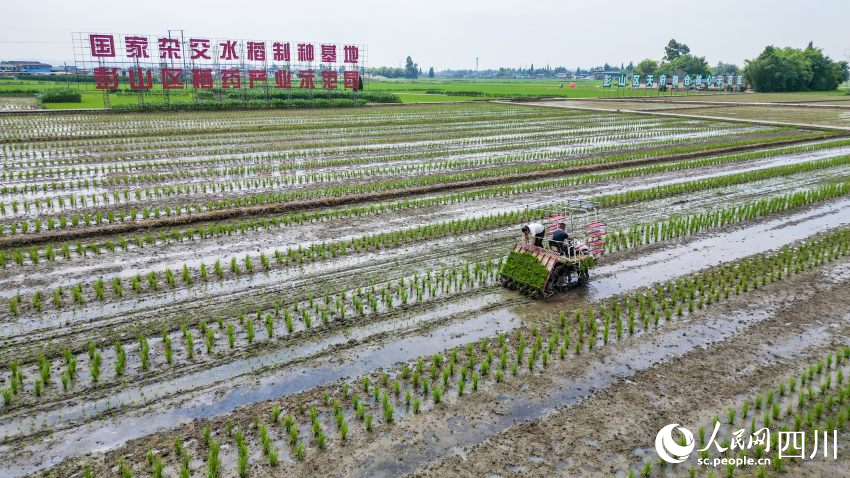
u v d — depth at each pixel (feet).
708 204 82.79
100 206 75.77
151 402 33.99
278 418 32.78
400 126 172.24
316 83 317.42
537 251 50.49
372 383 36.47
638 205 81.97
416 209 78.07
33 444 30.22
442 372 37.86
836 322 45.47
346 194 83.71
